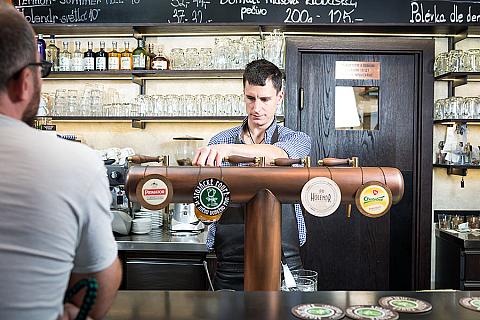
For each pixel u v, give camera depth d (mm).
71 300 937
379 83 3545
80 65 3426
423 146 3500
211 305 1094
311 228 3568
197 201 1219
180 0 3336
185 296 1162
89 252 894
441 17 3279
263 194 1229
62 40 3676
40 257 783
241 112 3354
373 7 3291
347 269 3574
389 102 3547
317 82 3547
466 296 1163
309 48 3480
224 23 3314
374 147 3559
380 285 3568
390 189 1234
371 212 1223
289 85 3490
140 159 1313
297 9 3307
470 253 3062
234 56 3367
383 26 3328
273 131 2234
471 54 3332
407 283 3557
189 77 3609
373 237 3568
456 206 3635
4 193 783
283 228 1849
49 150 835
